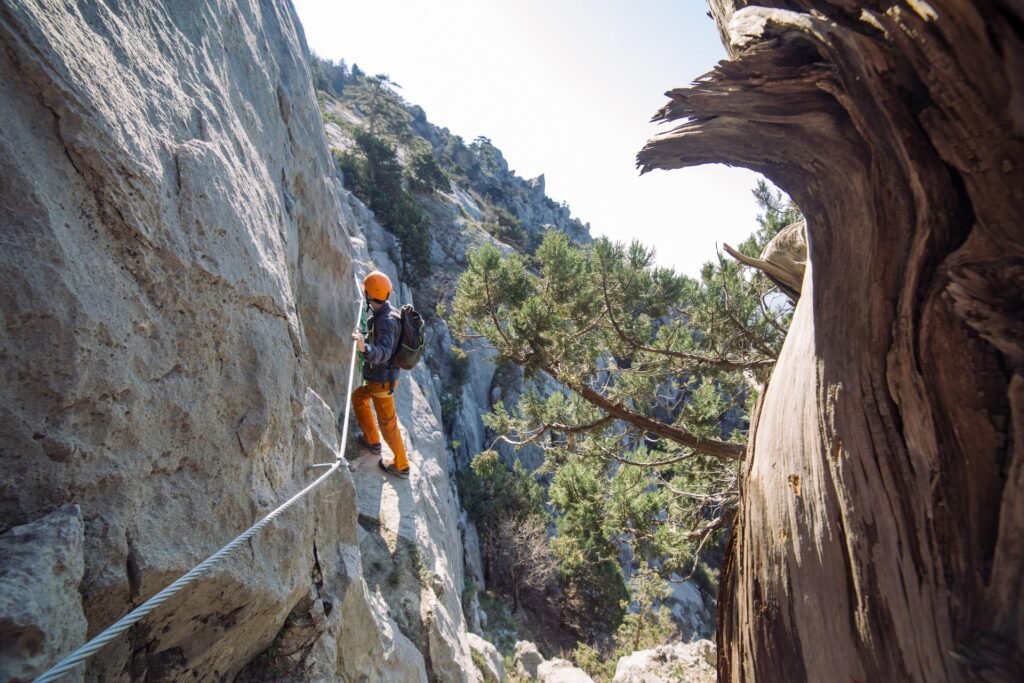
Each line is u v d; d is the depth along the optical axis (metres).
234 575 2.76
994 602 2.15
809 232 2.78
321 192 6.53
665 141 2.82
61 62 2.01
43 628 1.65
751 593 3.19
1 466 1.84
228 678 3.25
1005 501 2.05
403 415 11.23
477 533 25.55
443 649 6.28
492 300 8.66
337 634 3.89
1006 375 2.06
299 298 6.10
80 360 1.99
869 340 2.42
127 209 2.24
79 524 1.94
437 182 61.59
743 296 9.22
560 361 8.37
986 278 1.97
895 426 2.37
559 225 118.88
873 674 2.48
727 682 3.73
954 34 1.75
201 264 2.65
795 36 2.24
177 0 3.33
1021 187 1.79
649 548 9.98
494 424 9.35
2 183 1.81
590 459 10.13
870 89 2.07
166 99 2.76
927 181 2.06
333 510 4.20
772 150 2.65
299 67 6.58
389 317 5.77
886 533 2.40
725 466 9.07
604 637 23.27
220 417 2.80
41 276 1.87
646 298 9.21
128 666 2.45
